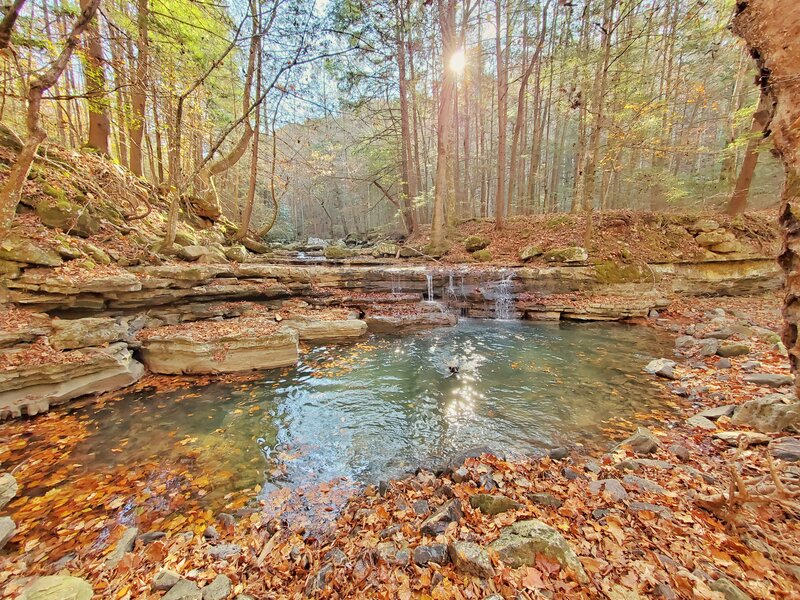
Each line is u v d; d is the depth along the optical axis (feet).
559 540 7.89
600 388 18.71
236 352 21.52
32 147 15.37
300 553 8.94
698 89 37.01
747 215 38.91
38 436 14.42
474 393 18.71
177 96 26.22
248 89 43.21
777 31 7.73
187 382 20.08
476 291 36.32
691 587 6.73
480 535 8.73
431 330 30.96
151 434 14.96
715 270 35.91
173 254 29.60
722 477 10.41
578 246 39.86
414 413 16.80
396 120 61.26
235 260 38.52
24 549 9.01
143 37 26.43
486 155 81.71
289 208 135.44
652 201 53.98
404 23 43.21
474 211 77.51
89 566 8.50
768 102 8.91
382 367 22.56
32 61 22.20
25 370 15.52
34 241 20.33
